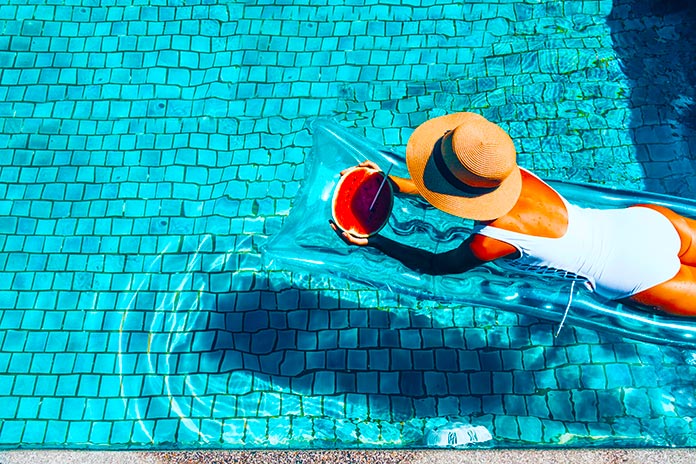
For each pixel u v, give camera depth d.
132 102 4.91
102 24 5.19
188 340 4.16
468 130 2.66
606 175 4.55
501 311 4.14
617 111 4.78
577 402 3.92
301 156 4.69
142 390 4.04
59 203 4.57
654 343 3.96
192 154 4.72
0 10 5.23
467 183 2.74
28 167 4.69
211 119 4.84
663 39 5.02
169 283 4.32
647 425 3.83
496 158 2.62
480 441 3.78
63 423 3.96
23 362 4.11
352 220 3.30
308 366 4.08
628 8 5.14
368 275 4.23
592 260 3.20
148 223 4.50
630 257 3.23
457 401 3.96
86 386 4.05
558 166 4.60
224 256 4.38
